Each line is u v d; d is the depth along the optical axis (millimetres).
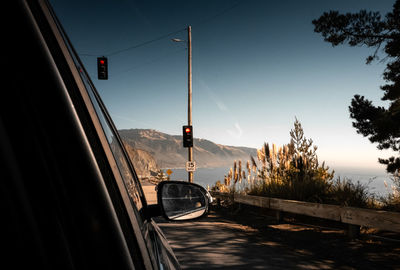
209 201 1728
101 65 12844
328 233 6777
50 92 560
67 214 547
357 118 9633
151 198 15422
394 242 5695
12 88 530
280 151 11156
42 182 532
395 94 8641
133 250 746
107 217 596
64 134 560
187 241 6297
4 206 487
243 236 6781
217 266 4582
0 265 469
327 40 9547
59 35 738
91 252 561
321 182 9094
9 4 547
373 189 7746
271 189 9977
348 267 4492
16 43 541
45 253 516
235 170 11820
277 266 4586
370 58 9414
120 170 1041
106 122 1292
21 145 524
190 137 17203
